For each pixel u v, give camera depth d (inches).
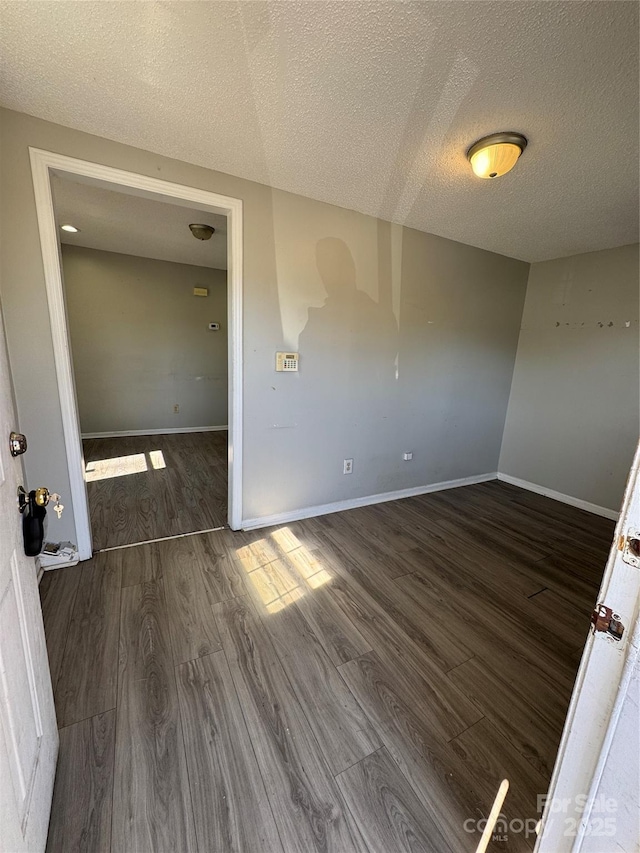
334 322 101.7
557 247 119.7
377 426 118.3
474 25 41.5
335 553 92.5
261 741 46.7
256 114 59.7
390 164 73.5
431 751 46.7
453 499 132.5
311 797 41.1
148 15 42.0
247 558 87.7
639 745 21.9
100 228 130.8
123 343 185.8
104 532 96.1
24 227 65.9
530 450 145.1
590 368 125.6
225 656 59.4
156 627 64.8
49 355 71.7
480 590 81.1
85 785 40.8
